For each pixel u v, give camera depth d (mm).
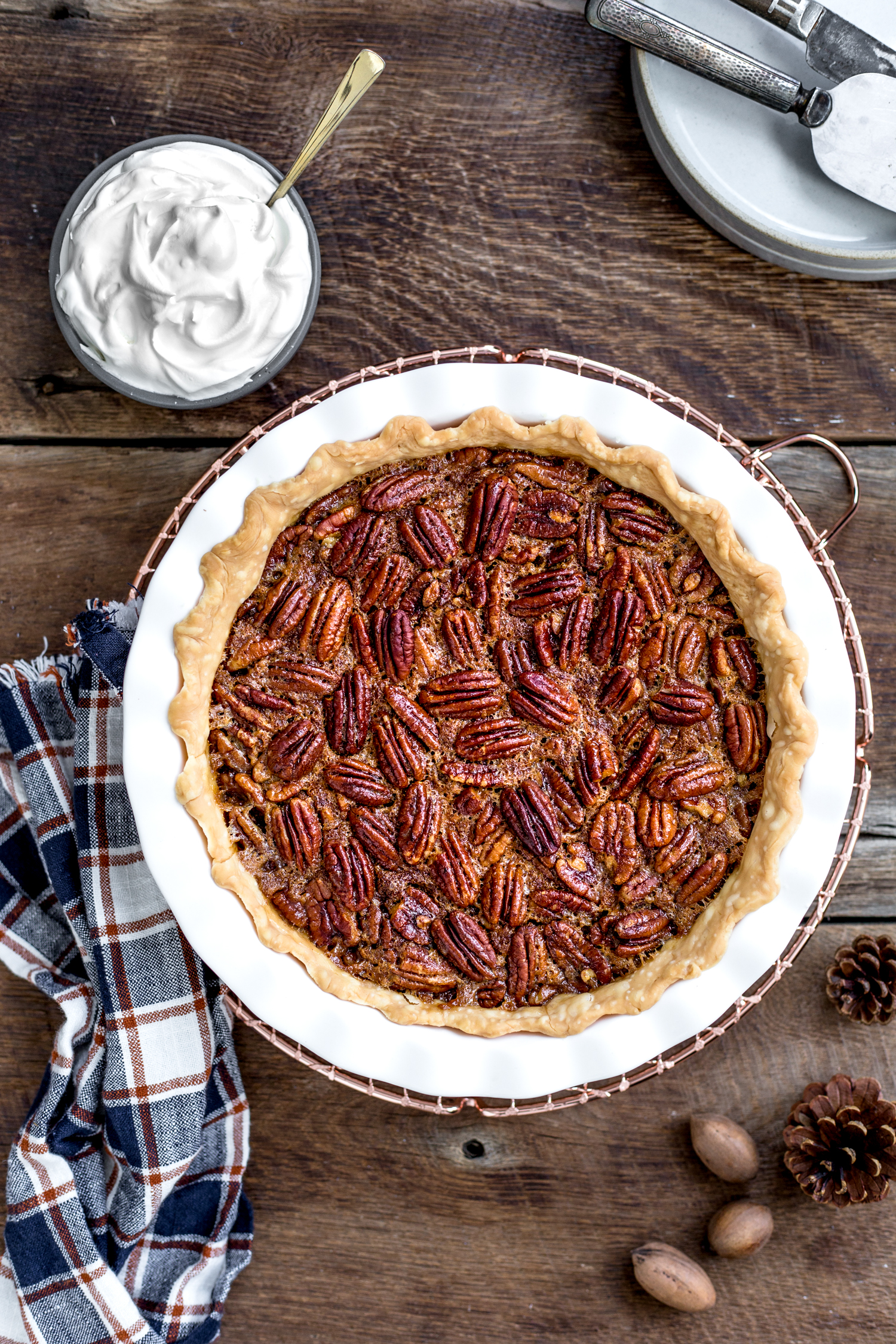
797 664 857
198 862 861
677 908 875
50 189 936
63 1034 921
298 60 935
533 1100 955
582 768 873
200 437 946
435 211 941
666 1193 954
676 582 879
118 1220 927
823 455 949
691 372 947
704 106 916
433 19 934
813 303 946
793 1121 933
